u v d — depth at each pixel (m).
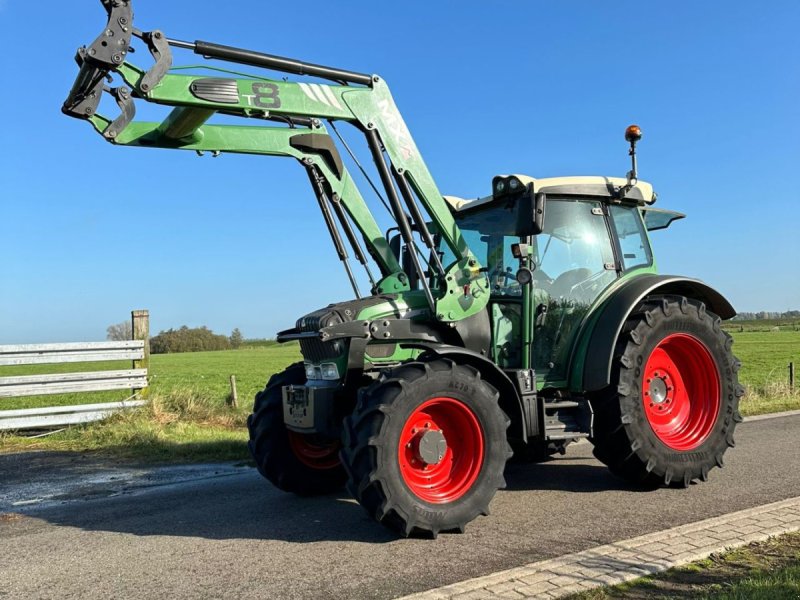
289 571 3.59
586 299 5.60
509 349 5.39
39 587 3.46
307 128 5.38
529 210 4.83
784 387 13.09
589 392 5.41
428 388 4.20
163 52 4.02
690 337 5.57
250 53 4.41
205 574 3.58
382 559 3.75
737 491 5.20
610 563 3.52
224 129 5.02
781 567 3.42
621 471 5.32
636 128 5.93
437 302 4.90
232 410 10.41
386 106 4.96
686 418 5.65
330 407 4.78
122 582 3.50
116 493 5.71
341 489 5.68
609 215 5.89
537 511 4.73
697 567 3.49
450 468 4.37
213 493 5.62
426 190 5.04
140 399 9.81
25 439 8.53
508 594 3.14
